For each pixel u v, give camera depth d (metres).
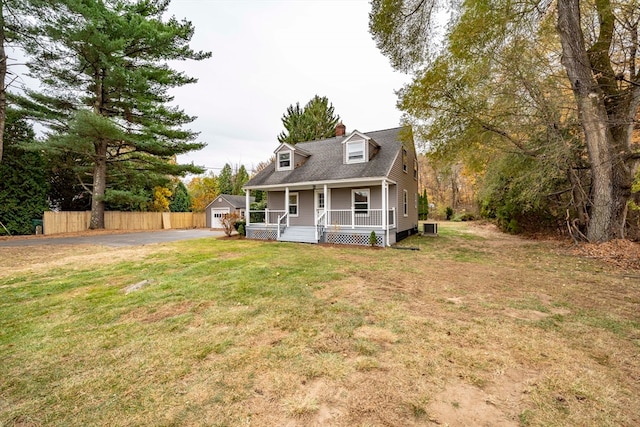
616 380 2.19
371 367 2.39
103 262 7.33
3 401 2.07
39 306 4.07
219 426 1.78
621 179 8.23
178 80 16.73
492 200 16.00
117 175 19.36
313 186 12.86
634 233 8.55
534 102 8.66
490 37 8.06
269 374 2.32
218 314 3.66
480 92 8.90
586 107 7.80
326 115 21.38
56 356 2.69
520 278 5.40
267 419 1.83
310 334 3.04
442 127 9.77
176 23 15.52
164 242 12.10
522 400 1.97
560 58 8.75
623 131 8.62
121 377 2.34
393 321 3.35
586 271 5.89
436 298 4.22
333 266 6.54
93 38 13.13
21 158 15.98
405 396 2.02
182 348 2.79
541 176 9.09
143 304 4.09
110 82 15.24
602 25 8.34
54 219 16.73
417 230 17.27
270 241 12.35
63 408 1.99
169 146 17.58
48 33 12.48
